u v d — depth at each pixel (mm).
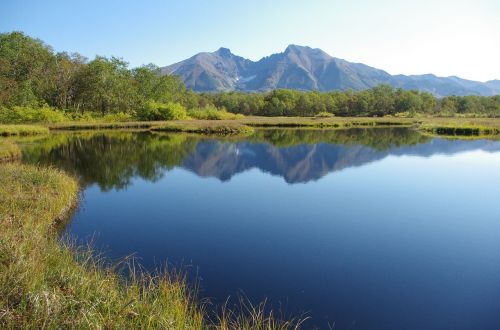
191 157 31266
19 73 65250
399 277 9961
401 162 29172
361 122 76000
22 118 59094
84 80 72938
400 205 17188
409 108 119375
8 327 4812
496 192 19547
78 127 58781
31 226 9719
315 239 12836
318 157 31828
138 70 89500
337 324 7680
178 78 105625
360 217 15344
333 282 9617
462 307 8484
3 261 6637
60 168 24859
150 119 75562
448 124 60500
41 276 6289
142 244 12055
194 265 10477
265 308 8203
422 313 8188
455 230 13797
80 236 12617
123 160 29062
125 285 7594
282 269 10320
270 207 16797
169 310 6273
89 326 5113
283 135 51906
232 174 24719
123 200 17703
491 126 53188
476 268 10570
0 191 13078
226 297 8641
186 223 14375
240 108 118625
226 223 14477
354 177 23734
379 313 8164
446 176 23812
